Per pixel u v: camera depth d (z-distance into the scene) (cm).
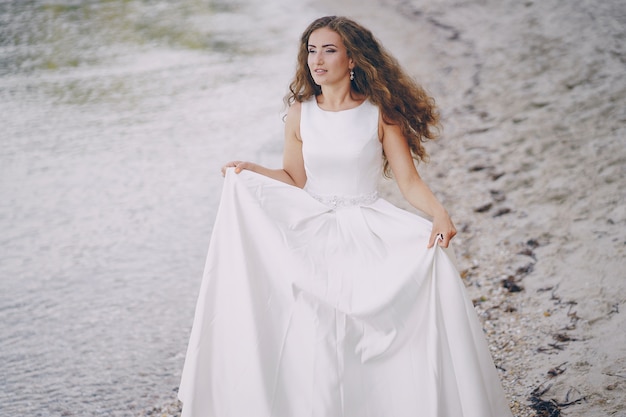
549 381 343
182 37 1021
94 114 780
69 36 1038
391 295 279
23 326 443
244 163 309
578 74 737
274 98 795
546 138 614
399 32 976
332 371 275
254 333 280
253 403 278
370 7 1122
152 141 714
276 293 289
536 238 474
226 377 289
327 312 281
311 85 318
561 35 860
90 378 387
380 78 305
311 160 309
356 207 306
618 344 362
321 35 301
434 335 275
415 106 318
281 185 304
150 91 835
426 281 282
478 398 272
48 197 618
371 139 305
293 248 289
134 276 499
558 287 419
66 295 478
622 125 612
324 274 286
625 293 403
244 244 292
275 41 986
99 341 423
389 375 281
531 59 802
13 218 586
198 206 594
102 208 598
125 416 353
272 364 282
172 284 486
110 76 887
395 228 295
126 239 550
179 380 382
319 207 304
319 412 273
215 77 866
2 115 785
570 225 481
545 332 382
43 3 1196
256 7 1157
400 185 311
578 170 552
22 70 912
